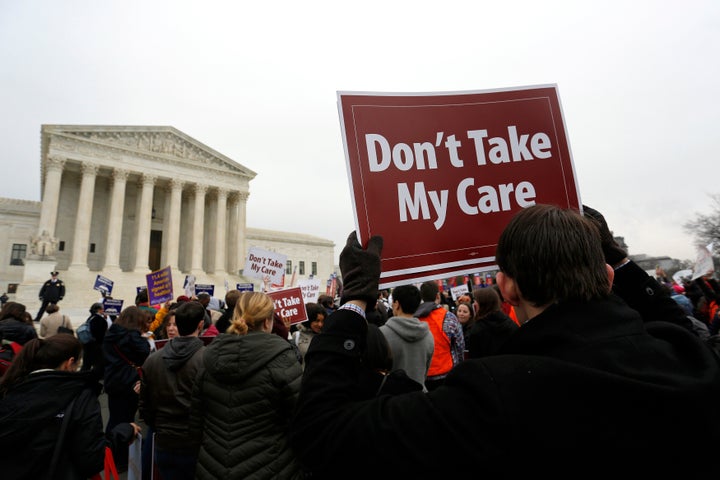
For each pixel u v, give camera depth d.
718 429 0.87
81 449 2.89
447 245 2.27
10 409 2.75
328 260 74.81
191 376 4.11
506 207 2.39
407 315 4.52
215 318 9.84
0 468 2.68
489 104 2.52
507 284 1.31
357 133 2.28
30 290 31.75
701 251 9.23
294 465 3.03
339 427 1.04
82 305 33.53
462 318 7.08
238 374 2.96
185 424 4.05
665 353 1.02
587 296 1.11
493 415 0.90
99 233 46.19
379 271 1.49
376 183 2.24
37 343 3.09
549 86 2.62
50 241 35.62
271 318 3.39
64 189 44.91
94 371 3.17
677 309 1.82
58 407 2.87
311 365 1.27
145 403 4.31
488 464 0.88
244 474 2.83
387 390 2.48
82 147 42.22
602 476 0.85
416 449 0.93
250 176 54.66
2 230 46.06
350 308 1.38
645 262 40.78
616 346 1.01
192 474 4.05
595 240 1.21
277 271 12.16
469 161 2.41
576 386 0.90
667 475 0.85
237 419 2.96
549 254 1.14
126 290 38.47
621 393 0.87
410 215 2.25
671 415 0.86
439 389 1.07
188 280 19.11
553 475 0.86
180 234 52.31
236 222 52.84
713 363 1.01
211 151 51.88
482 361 1.06
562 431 0.86
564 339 1.04
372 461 0.96
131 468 4.43
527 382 0.94
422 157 2.35
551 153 2.52
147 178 45.81
